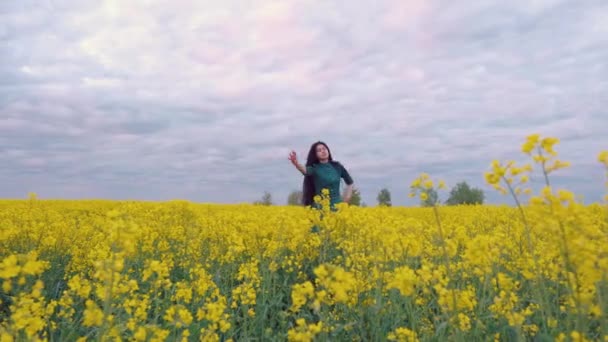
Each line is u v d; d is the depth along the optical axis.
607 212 2.66
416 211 13.26
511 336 3.41
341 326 3.44
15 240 6.26
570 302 2.70
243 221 7.56
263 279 4.89
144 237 6.19
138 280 5.30
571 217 2.17
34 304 2.78
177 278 5.75
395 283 2.63
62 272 5.86
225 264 5.88
